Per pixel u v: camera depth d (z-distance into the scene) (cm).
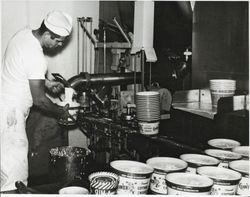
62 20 258
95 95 317
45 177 371
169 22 333
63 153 248
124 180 163
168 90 307
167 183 152
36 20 377
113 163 178
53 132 380
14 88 249
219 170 172
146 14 288
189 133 271
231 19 287
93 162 263
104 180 159
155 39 349
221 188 157
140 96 244
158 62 344
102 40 385
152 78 333
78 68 409
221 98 245
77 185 183
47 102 259
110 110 316
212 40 303
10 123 250
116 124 277
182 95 305
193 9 313
